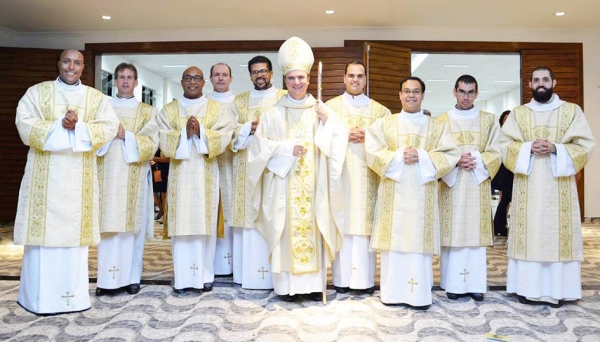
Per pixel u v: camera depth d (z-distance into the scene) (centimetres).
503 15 683
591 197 764
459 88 331
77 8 650
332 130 309
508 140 326
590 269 416
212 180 343
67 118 279
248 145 346
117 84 347
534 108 318
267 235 315
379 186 320
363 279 332
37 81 727
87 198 296
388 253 311
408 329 264
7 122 724
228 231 387
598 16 688
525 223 311
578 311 299
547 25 728
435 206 307
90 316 286
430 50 743
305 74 314
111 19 695
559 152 298
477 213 322
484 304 313
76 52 296
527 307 307
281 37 741
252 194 316
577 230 307
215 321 276
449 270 328
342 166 310
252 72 367
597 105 755
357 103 349
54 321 277
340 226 313
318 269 313
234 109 370
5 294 334
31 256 292
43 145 277
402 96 323
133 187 335
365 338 249
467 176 322
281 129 315
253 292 339
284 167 307
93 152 302
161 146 338
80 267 297
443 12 671
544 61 741
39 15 676
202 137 328
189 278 339
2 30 734
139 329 263
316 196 310
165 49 742
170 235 332
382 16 687
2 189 725
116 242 331
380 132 320
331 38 741
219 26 730
